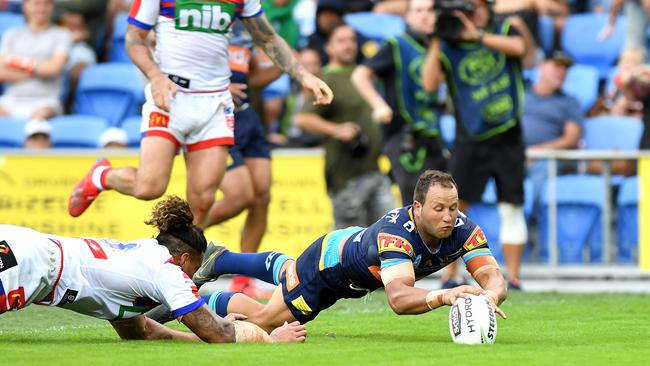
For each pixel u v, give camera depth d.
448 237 24.17
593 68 54.41
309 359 21.02
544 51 58.47
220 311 26.53
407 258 23.70
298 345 23.41
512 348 22.78
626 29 52.69
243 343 23.62
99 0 57.38
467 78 40.41
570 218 45.09
